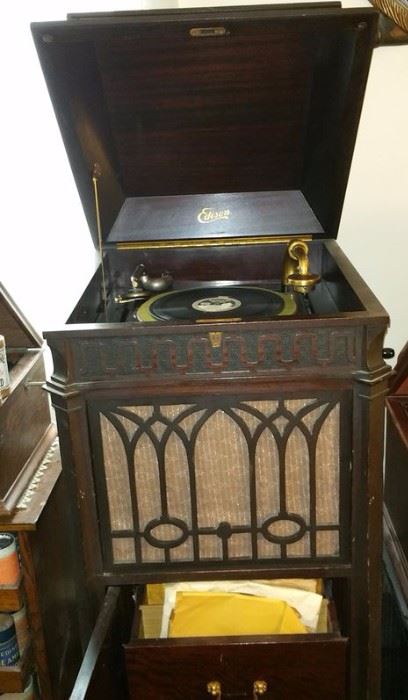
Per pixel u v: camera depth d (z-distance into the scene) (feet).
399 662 4.72
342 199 4.52
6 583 3.92
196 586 4.27
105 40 3.67
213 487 3.81
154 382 3.58
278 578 3.99
